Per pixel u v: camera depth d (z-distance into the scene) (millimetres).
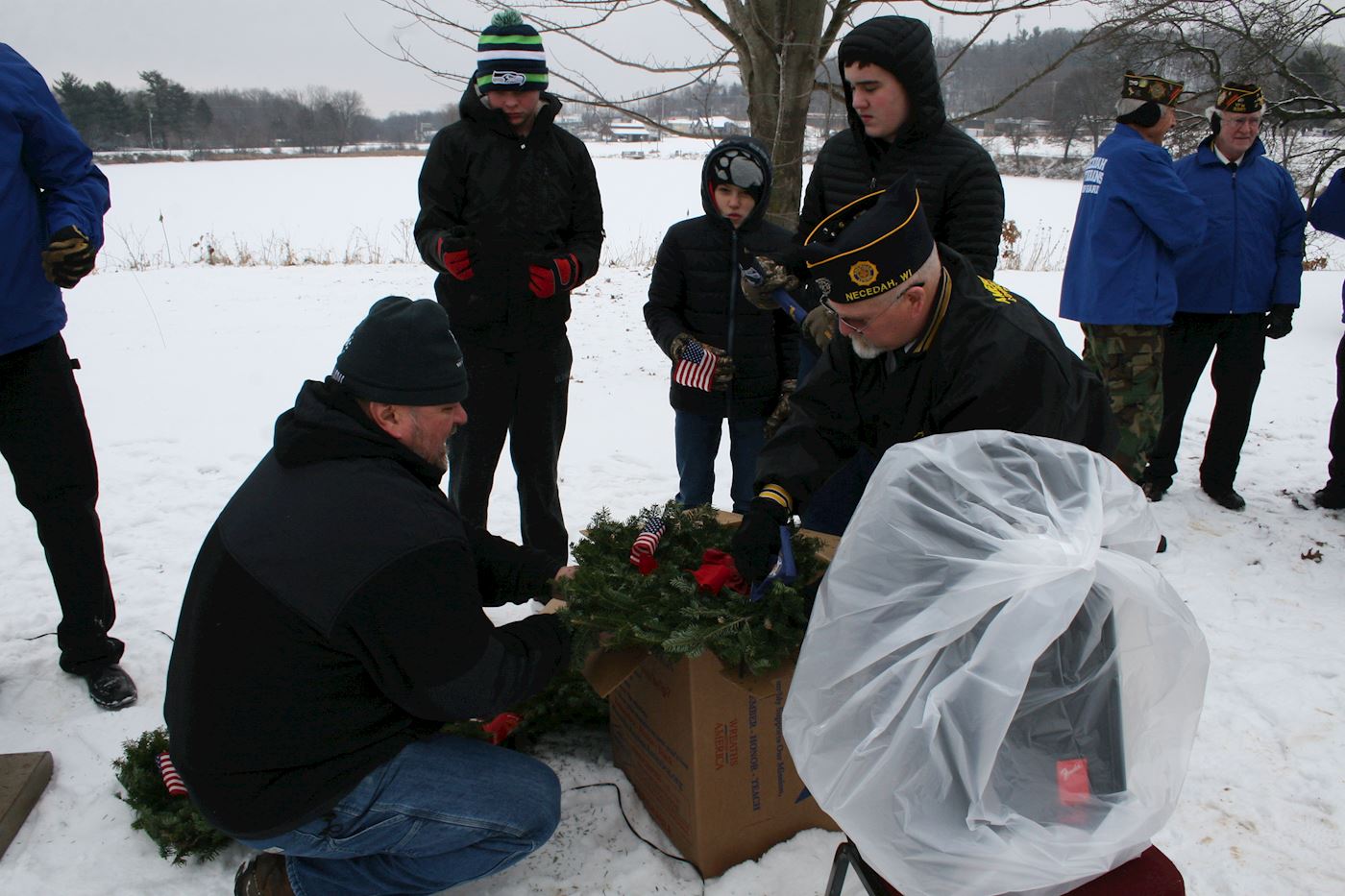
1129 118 4184
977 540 1694
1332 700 3090
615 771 2730
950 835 1637
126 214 24109
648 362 7344
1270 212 4398
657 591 2336
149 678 3213
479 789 2141
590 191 3527
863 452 2432
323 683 1925
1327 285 10055
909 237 2006
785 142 5895
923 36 3021
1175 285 4172
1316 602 3742
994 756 1603
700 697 2166
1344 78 10250
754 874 2334
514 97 3225
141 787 2477
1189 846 2492
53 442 2896
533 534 3729
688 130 6637
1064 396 2047
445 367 1992
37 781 2646
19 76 2828
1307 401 6246
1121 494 1803
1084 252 4273
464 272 3166
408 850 2139
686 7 6086
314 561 1874
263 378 6797
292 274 11328
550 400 3572
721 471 5109
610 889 2324
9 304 2738
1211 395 6410
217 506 4641
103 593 3100
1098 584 1685
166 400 6219
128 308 9000
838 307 2072
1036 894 1693
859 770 1702
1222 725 2984
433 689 1959
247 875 2182
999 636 1613
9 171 2725
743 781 2297
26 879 2381
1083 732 1736
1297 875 2396
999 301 2143
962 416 2107
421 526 1928
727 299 3689
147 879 2381
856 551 1791
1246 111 4301
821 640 1801
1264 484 4961
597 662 2297
